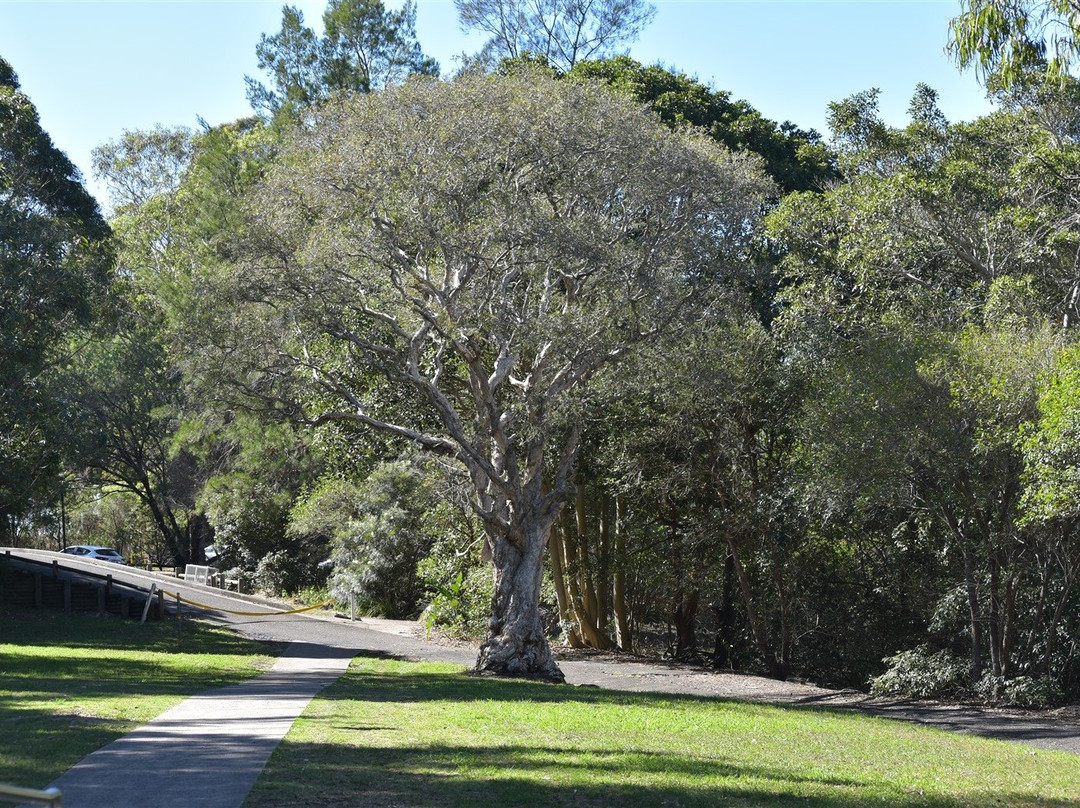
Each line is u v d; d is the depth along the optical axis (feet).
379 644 105.29
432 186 72.02
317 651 94.94
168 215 191.83
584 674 98.12
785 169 129.29
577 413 81.97
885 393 79.56
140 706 50.01
